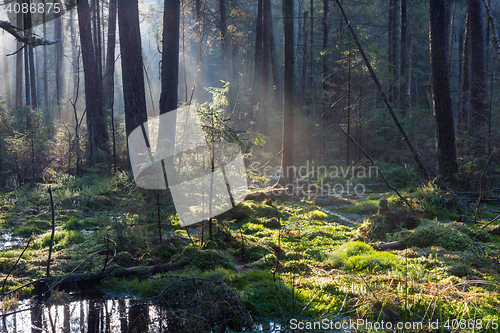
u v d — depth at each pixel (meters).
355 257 4.92
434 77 9.93
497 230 6.27
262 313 3.49
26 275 4.51
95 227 7.30
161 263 4.88
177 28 11.53
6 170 13.31
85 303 3.82
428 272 4.41
